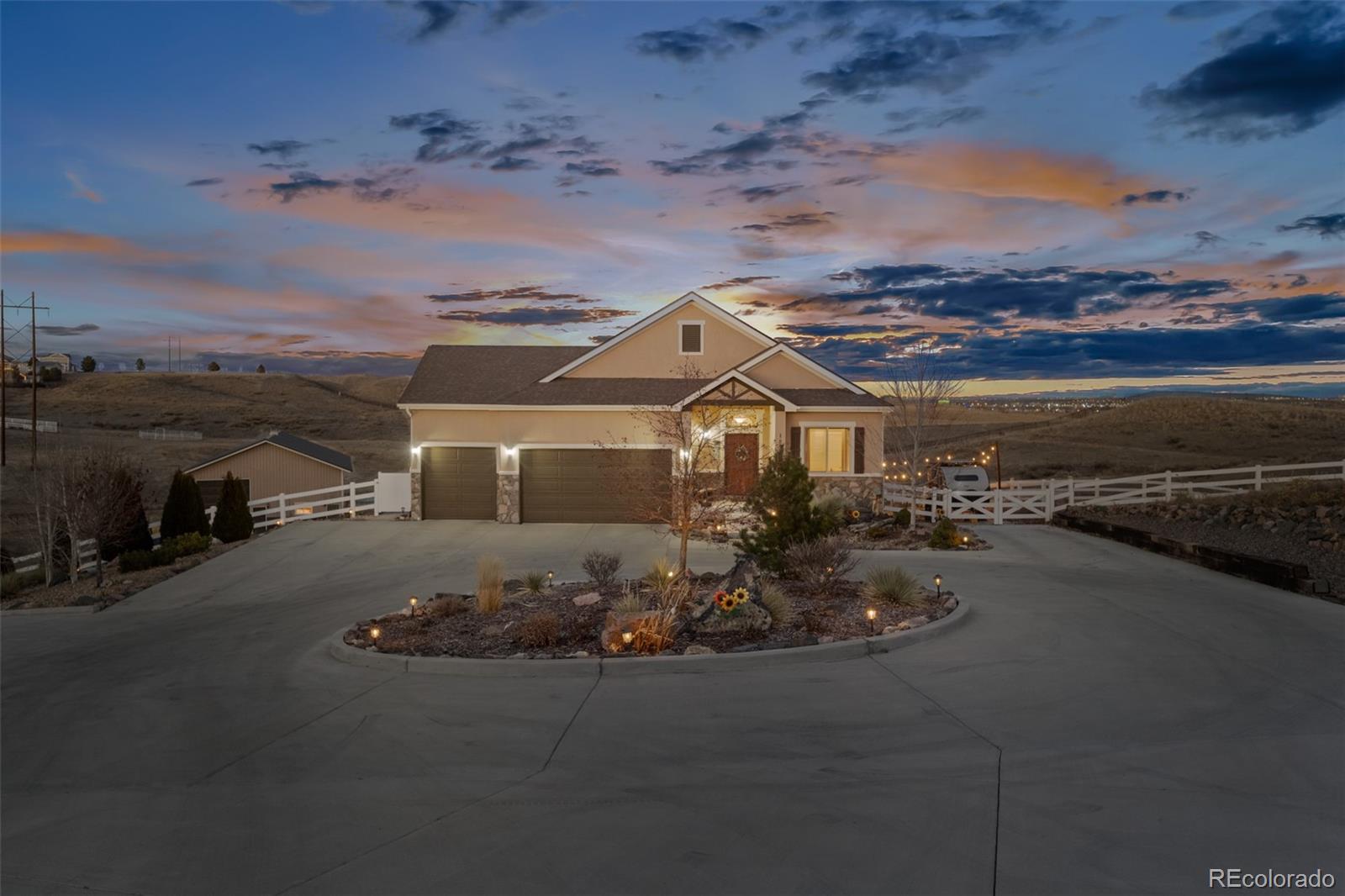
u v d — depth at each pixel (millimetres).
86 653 14461
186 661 12953
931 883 5113
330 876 5500
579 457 28734
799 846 5637
